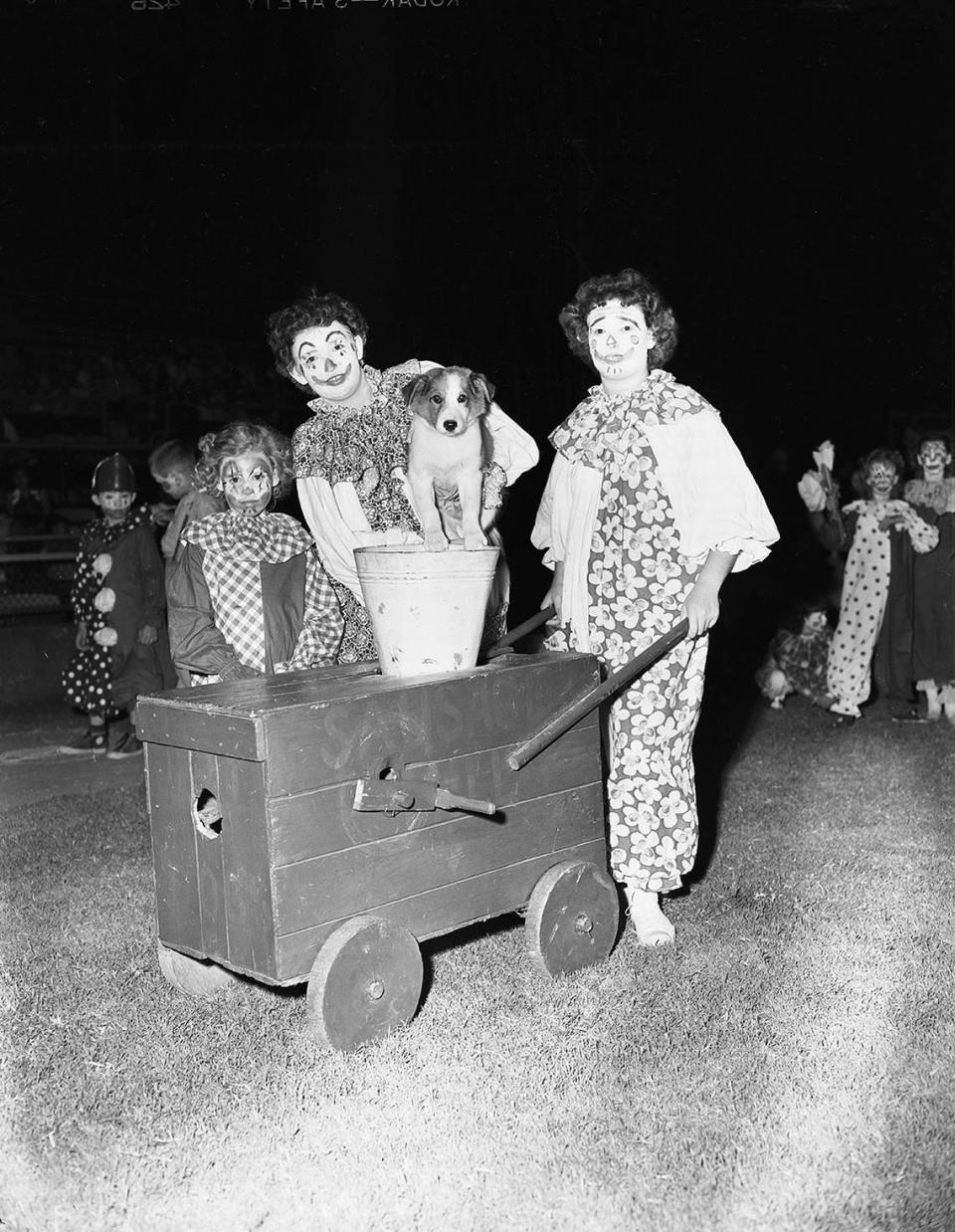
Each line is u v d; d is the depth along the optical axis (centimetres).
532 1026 325
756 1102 282
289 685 335
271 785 296
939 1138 264
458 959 371
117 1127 278
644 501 384
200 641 400
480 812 322
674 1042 313
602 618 393
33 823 550
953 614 748
